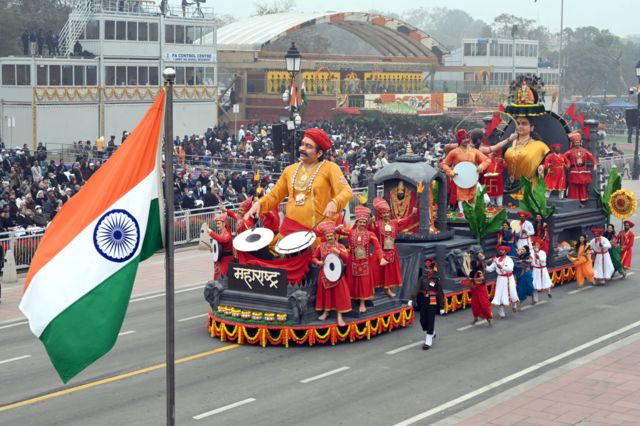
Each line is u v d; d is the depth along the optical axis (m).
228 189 40.25
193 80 73.31
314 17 88.38
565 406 17.20
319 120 83.56
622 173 61.44
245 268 22.06
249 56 83.31
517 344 21.92
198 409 17.16
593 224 31.02
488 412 16.88
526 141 30.55
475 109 85.06
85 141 66.12
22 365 20.25
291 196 22.39
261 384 18.70
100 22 66.56
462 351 21.28
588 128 31.55
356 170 44.75
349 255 21.97
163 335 22.73
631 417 16.58
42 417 16.70
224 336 21.95
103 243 11.74
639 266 32.53
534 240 27.59
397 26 92.38
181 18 71.81
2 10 91.81
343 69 88.31
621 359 20.45
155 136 12.04
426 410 17.14
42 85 63.75
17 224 32.19
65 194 36.06
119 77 68.12
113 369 19.81
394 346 21.64
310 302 21.80
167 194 11.90
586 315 24.98
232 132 79.31
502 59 109.75
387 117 79.25
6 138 64.75
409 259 24.92
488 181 28.97
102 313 11.63
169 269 11.89
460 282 25.47
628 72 176.25
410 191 25.75
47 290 11.52
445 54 97.06
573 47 166.75
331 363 20.20
